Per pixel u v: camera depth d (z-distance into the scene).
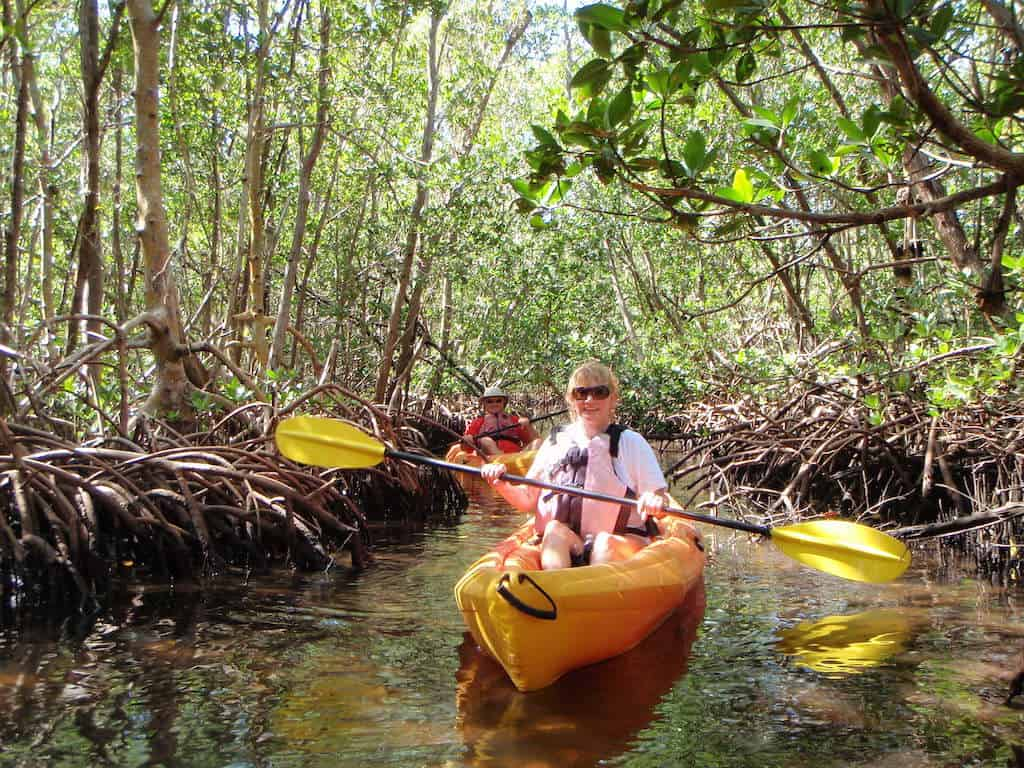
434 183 12.70
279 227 13.64
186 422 7.71
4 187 10.75
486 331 17.39
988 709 3.42
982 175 7.61
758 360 10.13
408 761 2.98
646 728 3.28
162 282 7.66
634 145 3.24
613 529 4.73
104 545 5.58
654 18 2.91
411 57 14.90
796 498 8.09
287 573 6.04
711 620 4.78
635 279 19.25
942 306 7.89
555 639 3.70
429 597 5.36
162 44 11.16
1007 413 7.22
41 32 10.66
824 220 3.08
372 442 5.18
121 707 3.45
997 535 6.51
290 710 3.44
